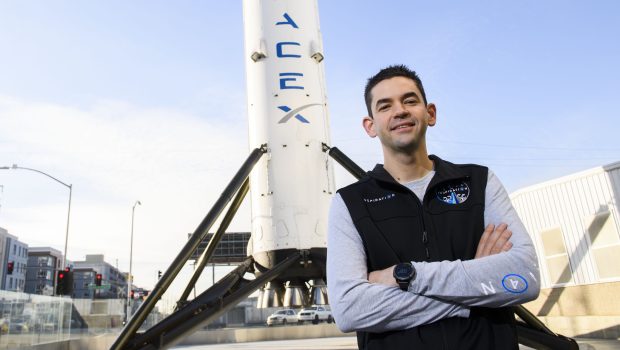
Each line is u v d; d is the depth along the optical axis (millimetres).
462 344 1779
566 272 15852
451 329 1806
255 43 8094
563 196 16031
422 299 1826
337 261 2043
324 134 7836
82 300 23031
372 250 2045
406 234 2039
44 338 15695
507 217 2078
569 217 15773
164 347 5891
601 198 14750
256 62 8055
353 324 1896
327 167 7656
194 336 25812
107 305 24375
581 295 15211
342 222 2131
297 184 7363
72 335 20156
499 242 1970
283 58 7922
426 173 2285
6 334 13242
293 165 7449
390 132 2256
